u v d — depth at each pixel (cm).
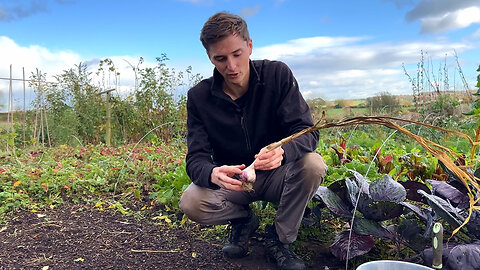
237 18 216
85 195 414
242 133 246
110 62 902
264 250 281
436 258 171
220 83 241
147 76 879
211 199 249
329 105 955
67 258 277
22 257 279
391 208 236
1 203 381
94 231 324
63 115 861
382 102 978
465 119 791
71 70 895
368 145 622
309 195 236
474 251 199
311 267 254
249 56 231
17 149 682
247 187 206
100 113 889
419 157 384
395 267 173
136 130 890
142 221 346
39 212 368
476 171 242
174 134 877
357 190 246
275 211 337
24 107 782
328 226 306
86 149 629
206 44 218
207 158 248
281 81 238
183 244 296
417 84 931
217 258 272
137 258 276
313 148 233
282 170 251
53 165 510
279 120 242
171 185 381
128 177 450
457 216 218
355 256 243
